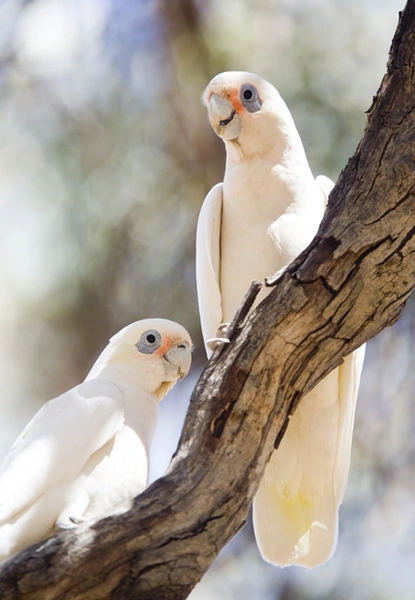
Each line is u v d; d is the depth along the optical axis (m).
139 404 9.39
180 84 14.10
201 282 10.08
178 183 14.02
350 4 13.91
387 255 7.74
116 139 14.02
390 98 7.95
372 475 14.20
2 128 13.99
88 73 14.40
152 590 7.29
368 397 14.24
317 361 7.89
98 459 8.74
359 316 7.84
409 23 7.93
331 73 13.61
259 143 10.11
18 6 14.38
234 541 14.71
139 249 13.95
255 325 7.82
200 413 7.73
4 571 7.20
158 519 7.36
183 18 14.13
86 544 7.25
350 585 13.76
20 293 13.76
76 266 13.71
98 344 13.81
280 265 9.71
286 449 9.89
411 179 7.75
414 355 14.13
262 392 7.74
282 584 14.22
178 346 9.84
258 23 14.12
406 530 14.02
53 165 13.73
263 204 9.89
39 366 13.84
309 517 9.98
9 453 8.98
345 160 13.21
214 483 7.53
